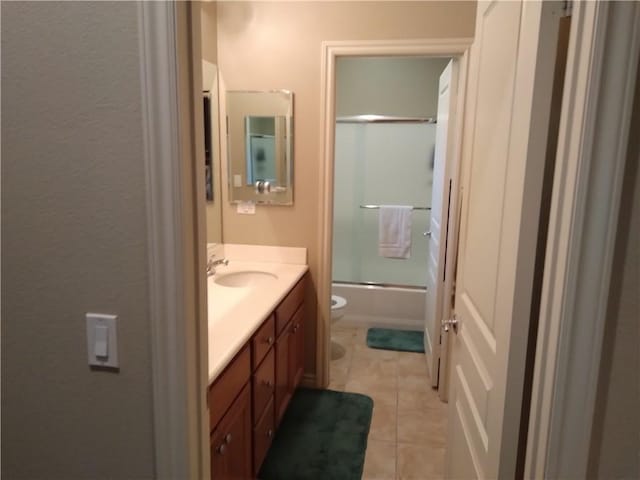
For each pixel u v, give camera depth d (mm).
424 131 3988
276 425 2100
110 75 777
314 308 2732
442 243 2672
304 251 2662
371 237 4184
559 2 771
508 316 908
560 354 766
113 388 884
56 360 896
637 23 664
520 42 905
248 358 1638
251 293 2062
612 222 716
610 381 771
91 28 772
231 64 2561
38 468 952
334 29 2426
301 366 2674
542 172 822
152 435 885
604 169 701
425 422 2467
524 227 843
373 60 3943
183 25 772
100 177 811
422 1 2320
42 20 785
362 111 4031
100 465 925
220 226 2715
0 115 823
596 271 730
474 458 1198
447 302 2650
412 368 3143
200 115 841
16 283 879
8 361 916
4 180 845
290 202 2641
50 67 794
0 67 809
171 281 812
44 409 922
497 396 981
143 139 782
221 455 1396
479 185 1263
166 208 790
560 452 796
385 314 3943
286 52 2498
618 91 680
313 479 1997
